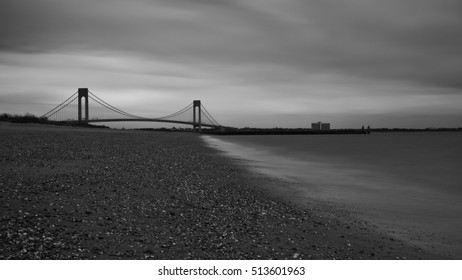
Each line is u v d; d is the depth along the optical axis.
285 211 10.50
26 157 17.55
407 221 10.23
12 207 8.39
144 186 12.39
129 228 7.77
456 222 10.20
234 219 9.19
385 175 21.72
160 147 34.28
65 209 8.66
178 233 7.75
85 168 15.32
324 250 7.51
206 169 19.02
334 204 12.09
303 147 57.59
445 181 19.42
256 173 19.42
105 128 104.62
